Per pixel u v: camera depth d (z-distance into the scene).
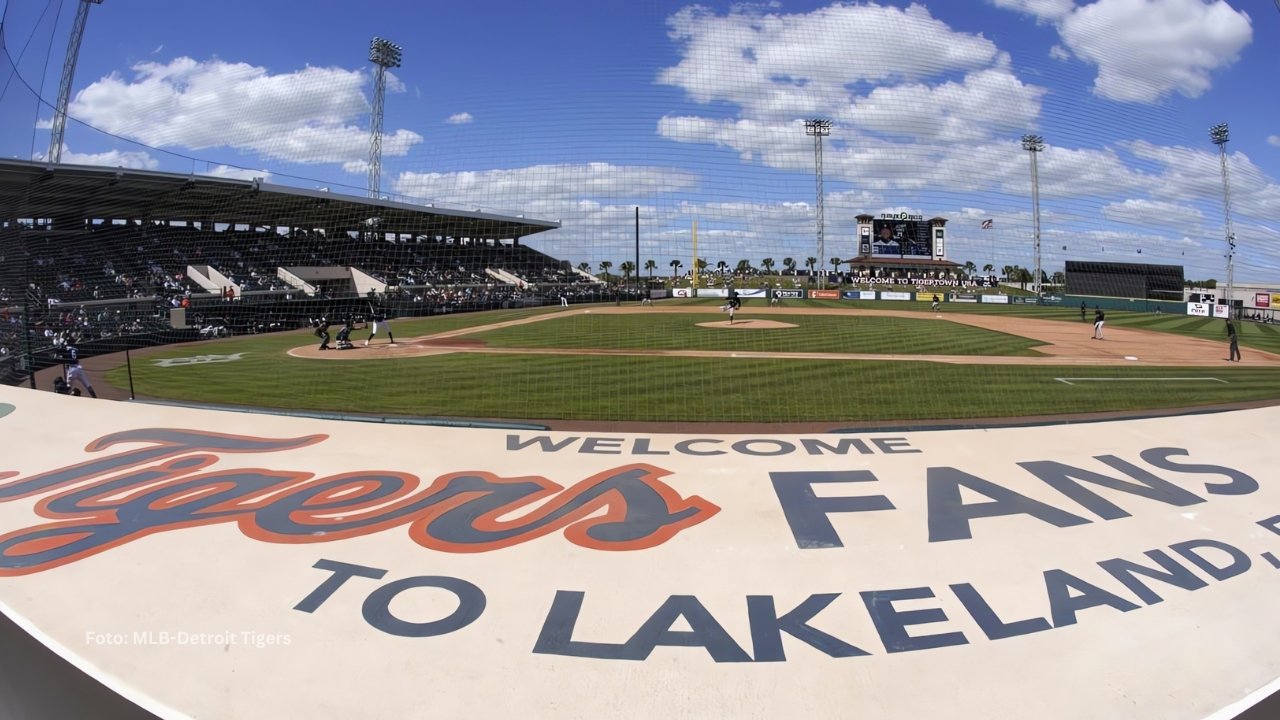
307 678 2.97
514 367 13.98
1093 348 18.66
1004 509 5.05
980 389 11.70
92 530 4.68
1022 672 3.03
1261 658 3.14
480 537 4.55
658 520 4.86
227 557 4.23
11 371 11.89
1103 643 3.27
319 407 9.87
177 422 8.05
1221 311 31.45
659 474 5.96
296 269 22.67
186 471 6.07
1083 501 5.23
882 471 6.01
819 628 3.40
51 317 16.48
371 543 4.45
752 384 11.93
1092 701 2.83
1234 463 6.21
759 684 2.94
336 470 6.09
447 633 3.34
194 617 3.50
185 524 4.79
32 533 4.63
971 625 3.43
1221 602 3.67
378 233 19.33
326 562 4.16
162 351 17.97
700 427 8.29
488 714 2.74
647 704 2.80
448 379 12.50
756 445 6.97
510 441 7.15
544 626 3.41
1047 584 3.87
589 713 2.75
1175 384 12.70
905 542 4.45
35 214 21.23
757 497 5.34
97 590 3.79
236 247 24.38
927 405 10.20
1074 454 6.53
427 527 4.74
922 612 3.55
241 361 15.62
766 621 3.46
